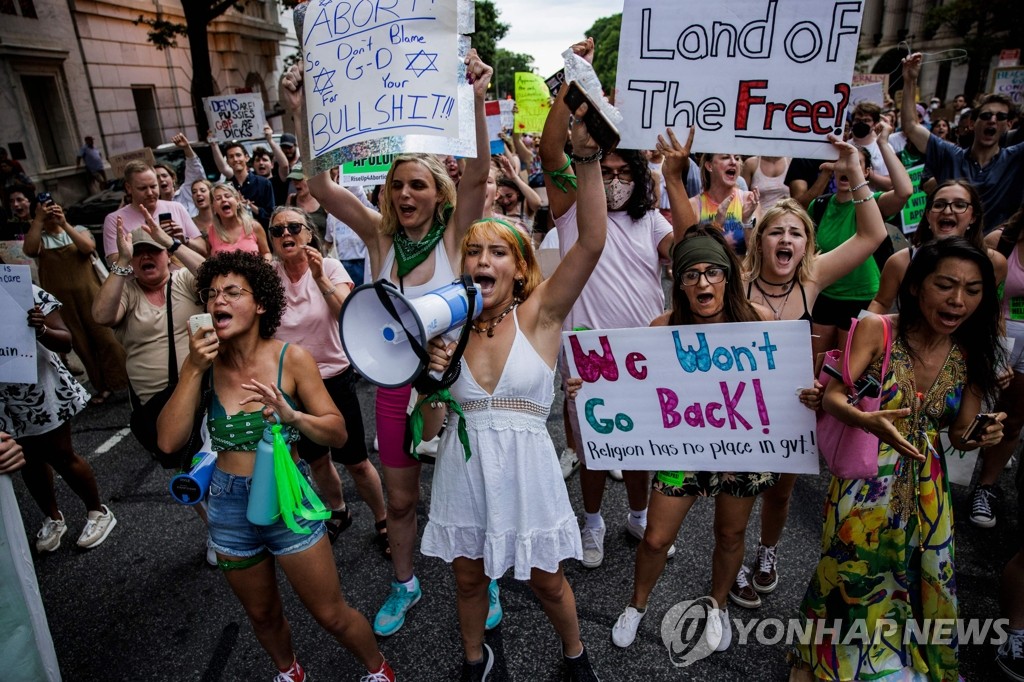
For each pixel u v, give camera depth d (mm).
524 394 1919
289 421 1877
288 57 25375
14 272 2393
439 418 2053
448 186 2373
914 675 2041
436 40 1936
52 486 3244
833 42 2070
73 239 4641
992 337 1862
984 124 4383
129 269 2723
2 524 1958
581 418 2338
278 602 2146
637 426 2285
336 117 2035
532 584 2092
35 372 2465
